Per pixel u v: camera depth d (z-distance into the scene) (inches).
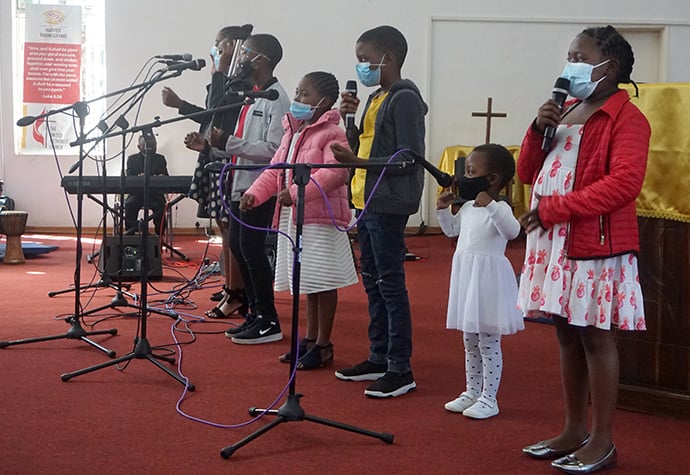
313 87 125.7
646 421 108.9
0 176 367.9
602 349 88.1
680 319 110.3
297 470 88.7
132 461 90.5
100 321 167.2
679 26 370.3
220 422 104.7
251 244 145.3
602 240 85.0
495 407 109.8
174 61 139.3
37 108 366.0
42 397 114.0
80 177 142.8
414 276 245.0
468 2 370.3
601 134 85.9
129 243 222.8
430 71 372.5
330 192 123.5
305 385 122.9
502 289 105.7
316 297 135.5
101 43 370.3
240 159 147.6
